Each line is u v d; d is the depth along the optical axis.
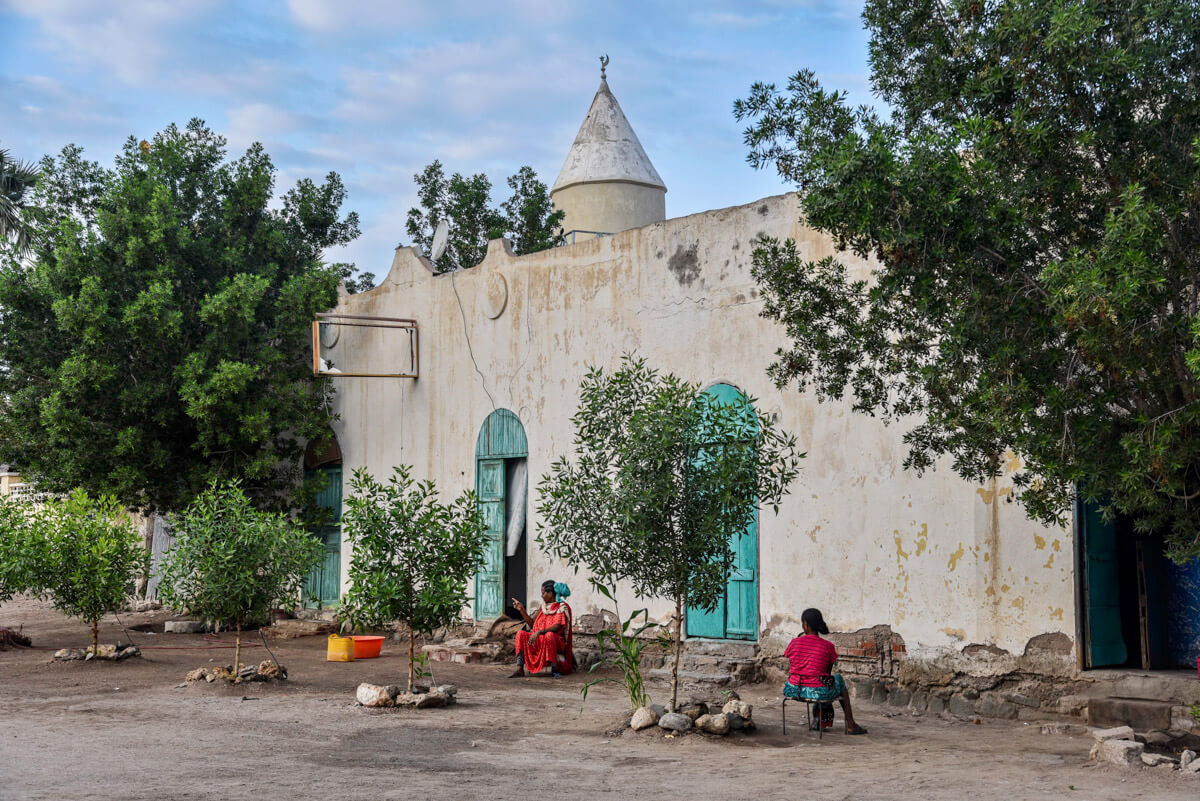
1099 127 7.07
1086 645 9.82
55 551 12.95
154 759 7.59
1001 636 10.33
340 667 13.77
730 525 8.88
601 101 24.34
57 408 16.95
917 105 7.83
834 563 11.73
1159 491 6.96
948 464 10.84
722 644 12.68
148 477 18.45
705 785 6.95
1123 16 6.98
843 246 7.86
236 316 18.25
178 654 15.09
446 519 10.52
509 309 16.03
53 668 12.95
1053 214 7.27
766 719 9.93
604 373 14.52
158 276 18.17
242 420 17.97
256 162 20.66
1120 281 5.93
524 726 9.39
